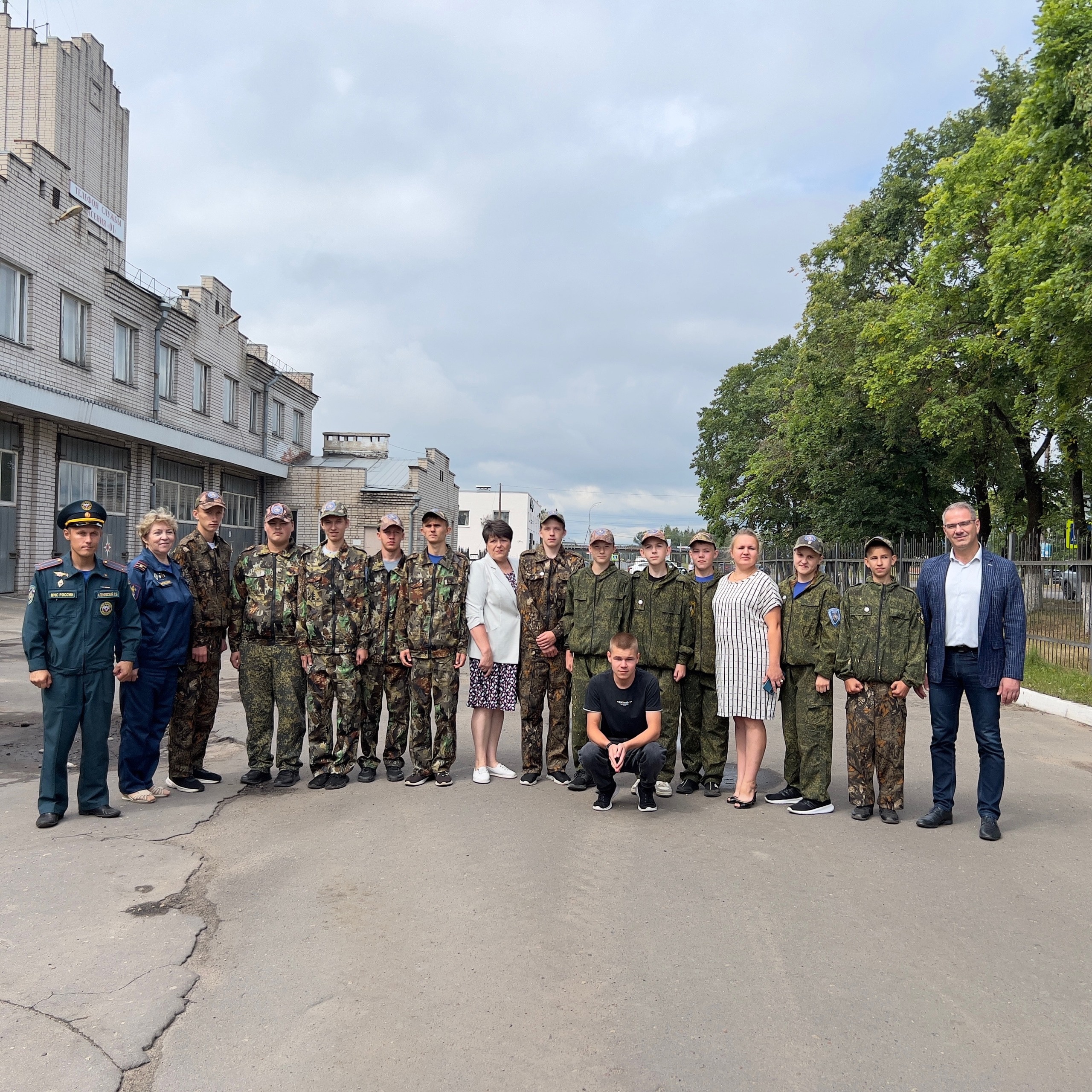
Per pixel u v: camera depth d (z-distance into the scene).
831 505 26.52
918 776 7.20
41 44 31.08
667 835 5.45
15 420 17.86
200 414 26.50
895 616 5.84
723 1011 3.30
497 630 6.67
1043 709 10.74
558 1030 3.15
